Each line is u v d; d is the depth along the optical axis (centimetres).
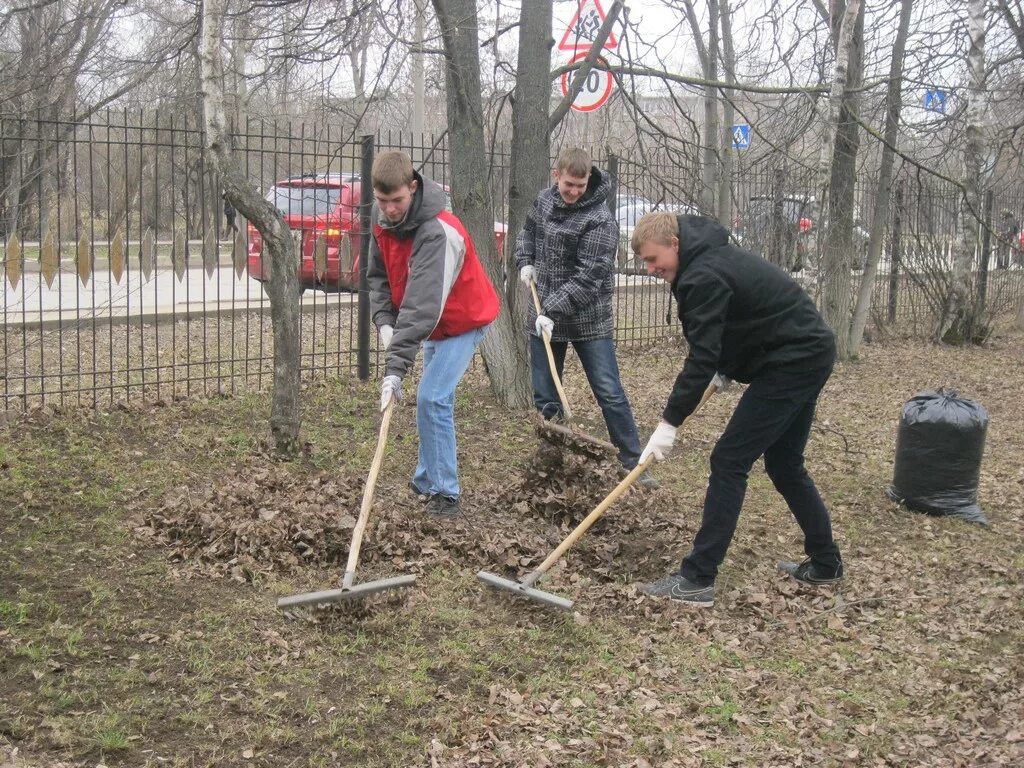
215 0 611
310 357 990
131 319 1099
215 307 1195
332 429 746
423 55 955
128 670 389
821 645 475
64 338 999
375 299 585
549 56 833
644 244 479
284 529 513
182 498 552
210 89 615
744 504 670
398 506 573
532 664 432
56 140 746
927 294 1474
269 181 1631
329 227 1093
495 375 836
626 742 378
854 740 396
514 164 834
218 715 371
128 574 474
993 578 572
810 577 546
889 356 1322
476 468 693
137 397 779
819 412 965
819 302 1212
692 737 386
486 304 565
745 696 423
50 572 468
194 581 473
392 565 509
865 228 1442
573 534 484
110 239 738
